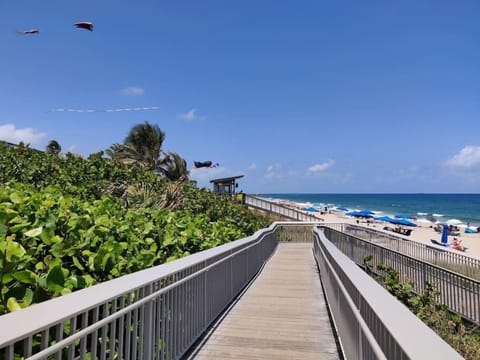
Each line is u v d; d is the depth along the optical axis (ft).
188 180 81.66
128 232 14.56
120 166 42.22
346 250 52.21
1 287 8.05
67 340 6.98
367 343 9.26
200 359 13.78
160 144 87.97
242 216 48.80
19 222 11.28
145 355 10.65
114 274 11.68
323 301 22.77
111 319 8.63
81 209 15.84
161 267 12.37
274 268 36.73
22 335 5.86
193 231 20.54
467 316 26.45
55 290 8.70
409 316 7.13
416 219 208.64
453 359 5.14
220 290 19.98
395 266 37.40
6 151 31.65
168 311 12.53
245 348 14.88
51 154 38.70
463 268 37.01
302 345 15.24
